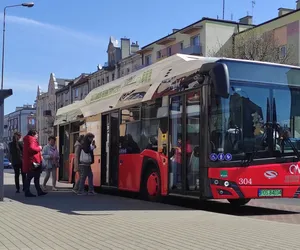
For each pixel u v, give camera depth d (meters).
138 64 58.22
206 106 9.48
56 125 20.28
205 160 9.45
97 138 15.22
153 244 6.31
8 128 123.44
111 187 14.00
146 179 12.04
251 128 9.63
